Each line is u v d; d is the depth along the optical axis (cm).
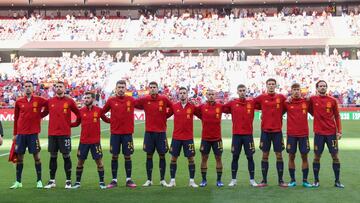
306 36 5075
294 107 994
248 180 1072
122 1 5509
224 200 851
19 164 1002
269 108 1001
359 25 5125
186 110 1011
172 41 5159
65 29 5369
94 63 4828
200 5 5691
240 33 5175
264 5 5672
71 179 1098
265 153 1009
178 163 1345
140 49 5228
